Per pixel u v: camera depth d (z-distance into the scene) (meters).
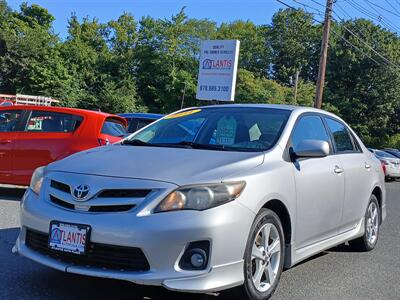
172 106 51.81
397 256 6.64
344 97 59.12
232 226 3.87
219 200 3.87
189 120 5.36
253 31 64.81
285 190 4.51
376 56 57.78
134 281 3.71
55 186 4.17
